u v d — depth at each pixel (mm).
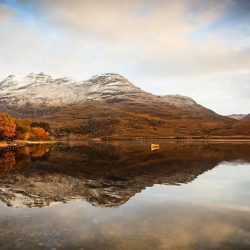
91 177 44094
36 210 25141
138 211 24484
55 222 21656
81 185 37250
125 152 99875
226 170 51375
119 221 21766
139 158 75688
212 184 37594
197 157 76812
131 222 21469
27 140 188125
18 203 27719
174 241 17875
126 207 25828
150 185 37000
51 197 30172
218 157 76438
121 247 17016
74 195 31203
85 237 18547
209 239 18109
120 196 30453
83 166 58844
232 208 25312
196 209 25000
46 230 19875
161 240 18016
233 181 39938
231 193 31828
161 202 27656
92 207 25984
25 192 32906
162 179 41906
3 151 102938
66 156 83875
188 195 30812
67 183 38750
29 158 76812
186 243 17562
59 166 58875
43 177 44188
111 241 17891
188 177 43562
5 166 58688
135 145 156500
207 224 20875
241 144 156375
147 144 169375
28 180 41406
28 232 19484
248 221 21594
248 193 31797
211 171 50156
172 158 74562
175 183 38438
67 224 21188
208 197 29719
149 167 56250
